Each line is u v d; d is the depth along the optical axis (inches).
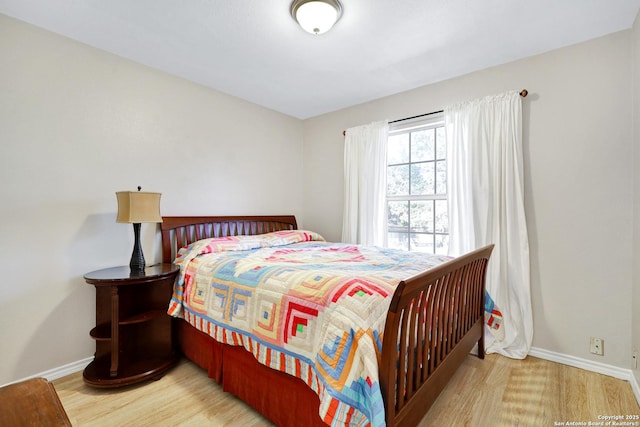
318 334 48.2
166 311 81.9
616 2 65.7
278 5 66.6
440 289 58.1
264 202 132.0
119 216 79.0
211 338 73.4
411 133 115.6
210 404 64.9
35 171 73.4
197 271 79.4
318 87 111.6
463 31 76.5
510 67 91.7
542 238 85.9
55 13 69.3
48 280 75.3
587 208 79.7
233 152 119.5
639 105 68.4
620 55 75.7
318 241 125.0
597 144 78.5
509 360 84.2
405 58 90.2
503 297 88.8
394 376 43.1
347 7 66.9
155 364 76.5
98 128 84.0
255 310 60.2
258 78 104.0
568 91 82.5
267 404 58.0
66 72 78.4
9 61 70.1
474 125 94.6
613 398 66.2
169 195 99.7
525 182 88.5
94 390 70.1
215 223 110.9
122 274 75.2
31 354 72.6
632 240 73.8
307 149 149.1
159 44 82.7
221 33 77.5
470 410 61.9
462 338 70.7
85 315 81.1
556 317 84.0
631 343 73.7
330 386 41.5
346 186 127.8
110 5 66.5
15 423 24.4
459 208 97.3
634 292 72.0
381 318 46.3
